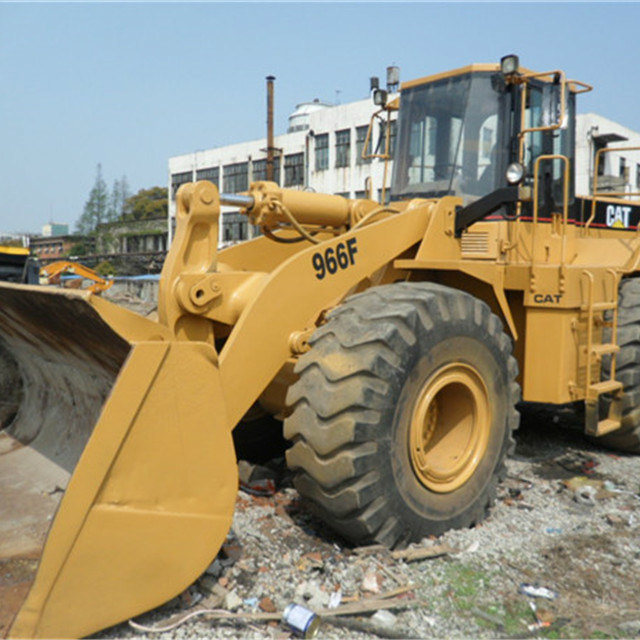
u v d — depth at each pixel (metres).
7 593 2.39
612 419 4.95
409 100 5.28
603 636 2.64
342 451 3.00
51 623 2.27
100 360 2.89
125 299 23.53
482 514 3.65
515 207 4.56
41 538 2.73
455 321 3.42
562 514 3.88
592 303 4.39
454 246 4.46
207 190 3.49
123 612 2.46
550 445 5.36
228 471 2.78
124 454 2.47
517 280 4.36
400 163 5.32
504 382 3.76
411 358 3.16
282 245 4.88
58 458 3.28
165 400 2.58
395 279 4.42
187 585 2.66
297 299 3.51
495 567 3.15
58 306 2.72
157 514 2.55
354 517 3.06
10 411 3.81
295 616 2.54
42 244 79.69
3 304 3.19
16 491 3.12
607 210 6.00
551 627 2.69
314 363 3.15
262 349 3.35
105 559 2.41
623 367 4.89
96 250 72.44
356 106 31.75
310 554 3.09
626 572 3.19
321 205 4.38
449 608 2.79
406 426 3.19
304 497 3.21
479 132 4.77
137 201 89.69
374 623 2.65
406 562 3.13
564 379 4.32
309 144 34.53
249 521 3.43
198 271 3.48
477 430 3.63
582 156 26.61
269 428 4.52
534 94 4.91
